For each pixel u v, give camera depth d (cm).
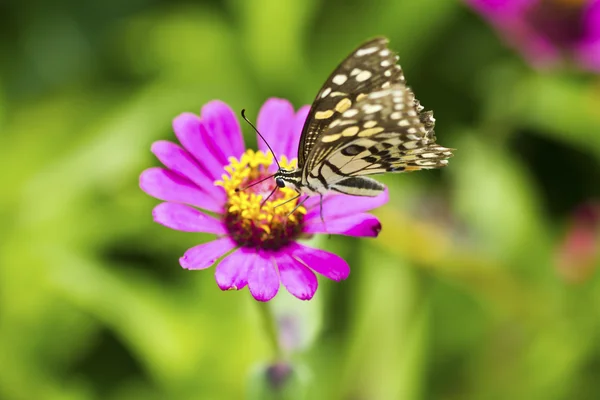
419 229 68
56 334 70
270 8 76
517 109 74
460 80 78
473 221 71
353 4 77
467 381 69
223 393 66
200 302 69
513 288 68
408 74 78
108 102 76
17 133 75
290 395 60
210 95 75
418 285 68
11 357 69
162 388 69
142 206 72
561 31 72
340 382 66
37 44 81
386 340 67
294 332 61
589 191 77
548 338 68
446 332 69
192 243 72
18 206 72
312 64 77
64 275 69
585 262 69
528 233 70
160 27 79
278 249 59
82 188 72
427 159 59
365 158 59
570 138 76
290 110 62
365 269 69
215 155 60
